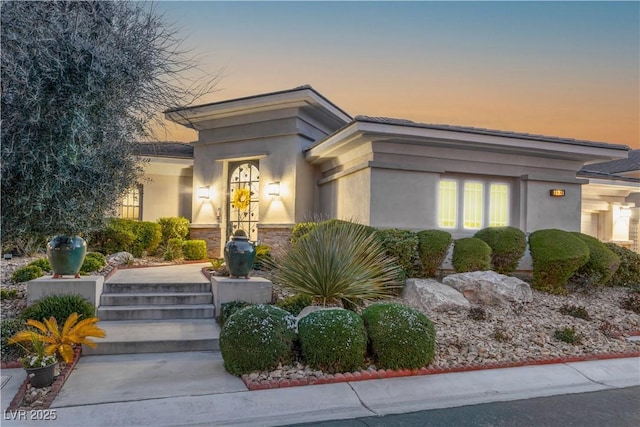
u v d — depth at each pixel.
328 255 7.79
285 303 7.76
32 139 4.45
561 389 5.62
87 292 7.58
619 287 10.85
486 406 5.03
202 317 8.16
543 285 10.09
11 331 6.14
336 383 5.46
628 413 4.89
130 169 6.15
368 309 6.43
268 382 5.32
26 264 10.66
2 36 4.33
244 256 8.35
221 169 15.09
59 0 4.73
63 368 5.66
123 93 5.17
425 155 10.95
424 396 5.24
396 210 10.70
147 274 10.25
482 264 9.72
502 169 11.67
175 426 4.37
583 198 17.80
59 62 4.40
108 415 4.51
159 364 6.12
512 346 6.90
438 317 7.99
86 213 5.07
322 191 14.27
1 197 4.48
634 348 7.17
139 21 5.31
